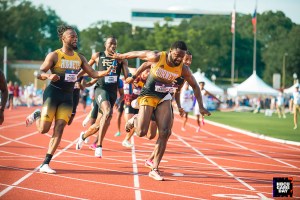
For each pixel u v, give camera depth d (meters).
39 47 155.88
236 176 15.60
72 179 13.94
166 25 156.75
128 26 153.00
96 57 19.00
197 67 155.38
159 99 14.58
